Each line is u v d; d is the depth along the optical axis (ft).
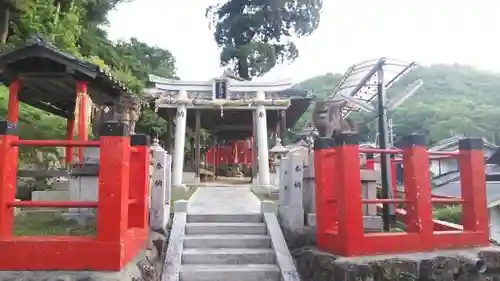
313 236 23.56
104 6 87.04
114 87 28.78
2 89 55.57
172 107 54.75
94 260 16.05
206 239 24.08
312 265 20.76
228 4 90.84
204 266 21.88
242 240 24.23
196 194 42.63
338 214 20.13
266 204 27.91
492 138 156.56
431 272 18.94
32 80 28.84
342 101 27.94
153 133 78.69
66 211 28.73
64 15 68.39
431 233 20.80
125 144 16.94
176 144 53.42
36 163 41.75
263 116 54.90
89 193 25.88
